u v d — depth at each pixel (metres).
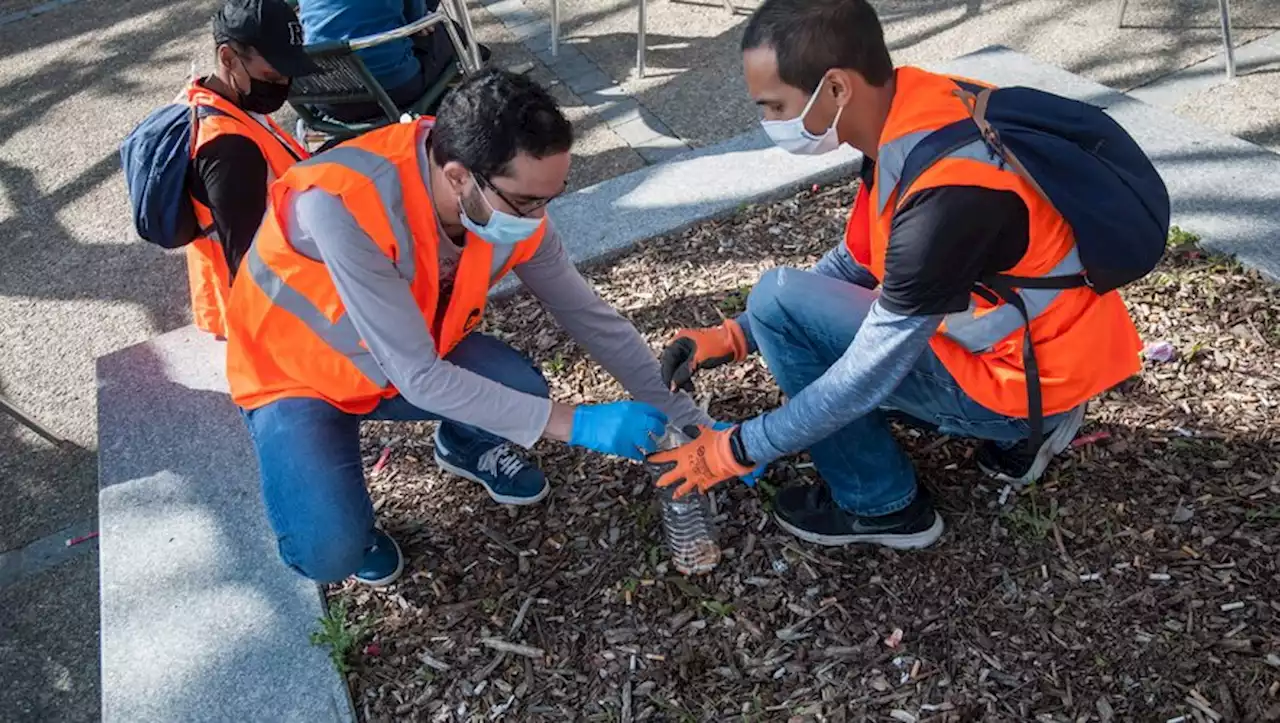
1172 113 3.67
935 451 2.51
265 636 2.32
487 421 2.04
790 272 2.13
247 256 2.11
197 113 2.55
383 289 1.91
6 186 4.66
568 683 2.17
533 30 5.23
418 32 3.58
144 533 2.61
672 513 2.29
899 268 1.67
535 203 1.81
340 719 2.15
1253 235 2.93
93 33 5.91
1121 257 1.72
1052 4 4.72
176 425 2.92
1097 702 1.96
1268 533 2.18
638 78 4.66
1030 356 1.88
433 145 1.83
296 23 2.51
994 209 1.64
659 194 3.60
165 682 2.25
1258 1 4.45
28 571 2.92
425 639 2.30
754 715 2.04
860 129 1.78
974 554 2.26
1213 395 2.52
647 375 2.41
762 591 2.28
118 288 3.95
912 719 1.99
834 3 1.66
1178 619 2.07
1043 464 2.28
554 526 2.51
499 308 3.26
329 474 2.15
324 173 1.90
